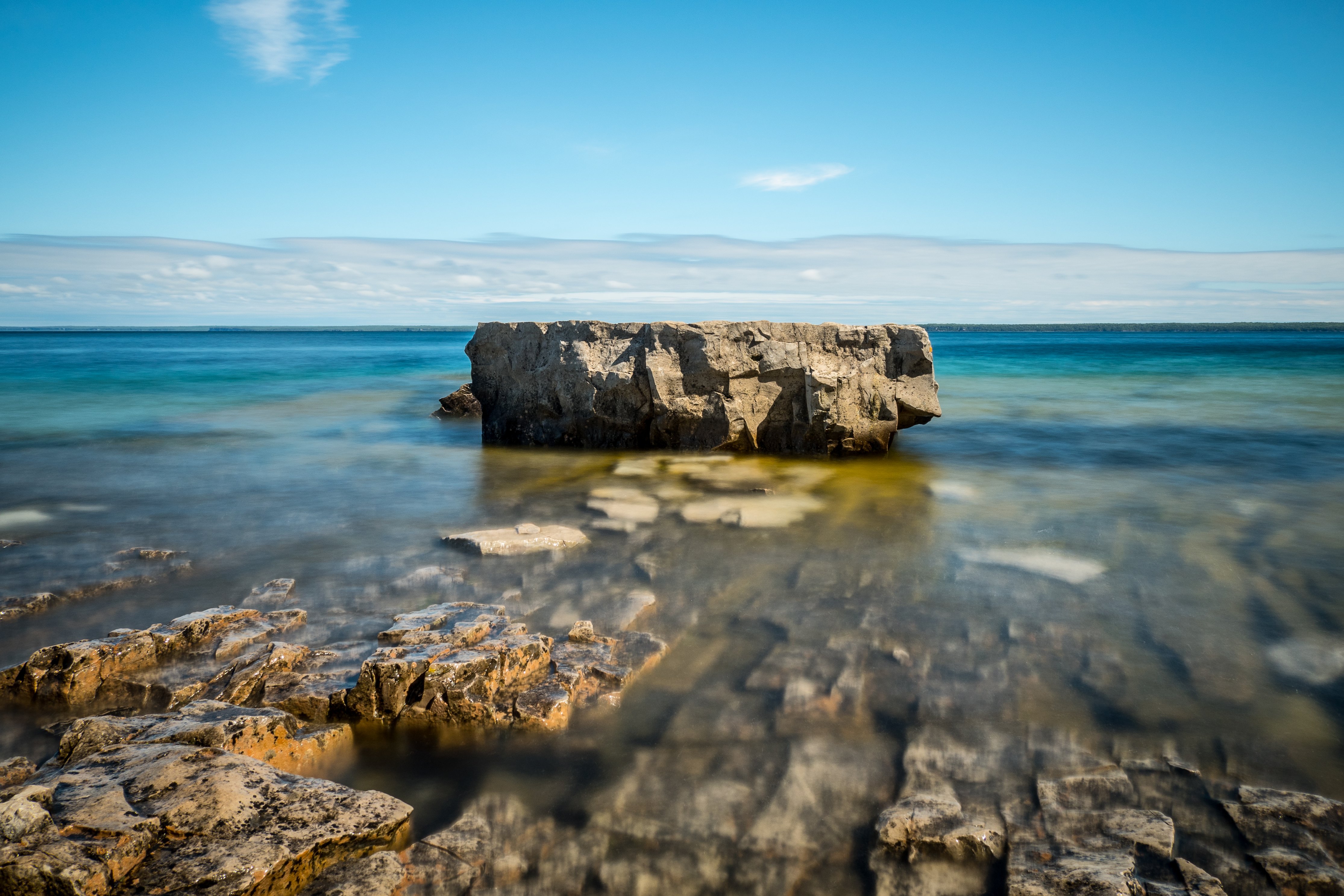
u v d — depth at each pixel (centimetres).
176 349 7294
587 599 684
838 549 830
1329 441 1598
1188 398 2430
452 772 445
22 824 329
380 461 1364
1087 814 395
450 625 589
